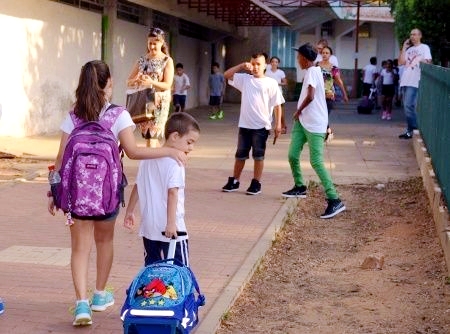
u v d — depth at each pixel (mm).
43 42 17781
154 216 5516
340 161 14562
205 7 27812
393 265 7887
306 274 7633
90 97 5418
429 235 8930
